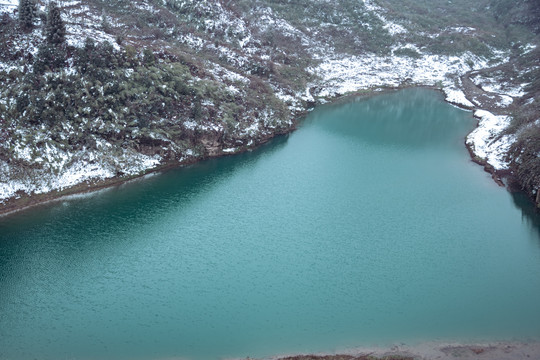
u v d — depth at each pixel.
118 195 48.00
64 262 36.47
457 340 28.67
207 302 32.03
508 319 30.53
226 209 45.53
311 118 77.44
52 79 51.56
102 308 31.41
